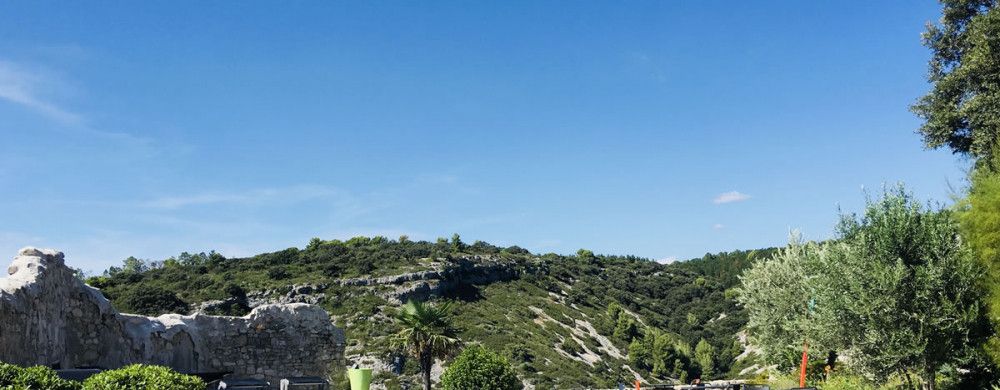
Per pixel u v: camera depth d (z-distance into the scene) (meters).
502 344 66.19
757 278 26.11
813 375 23.39
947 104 22.55
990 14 20.72
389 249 94.56
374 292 73.56
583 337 80.19
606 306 99.19
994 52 20.88
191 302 63.03
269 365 21.23
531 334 73.56
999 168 17.20
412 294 75.12
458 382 23.67
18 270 14.49
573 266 117.69
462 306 78.31
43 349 14.67
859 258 17.64
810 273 21.88
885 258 17.42
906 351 16.47
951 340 16.44
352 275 78.06
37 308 14.41
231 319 20.89
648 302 107.44
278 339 21.56
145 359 18.20
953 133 22.42
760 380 26.02
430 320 27.61
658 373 72.19
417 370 52.59
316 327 22.36
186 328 19.59
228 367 20.50
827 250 20.27
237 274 76.38
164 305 59.53
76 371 13.47
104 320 17.25
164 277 72.56
